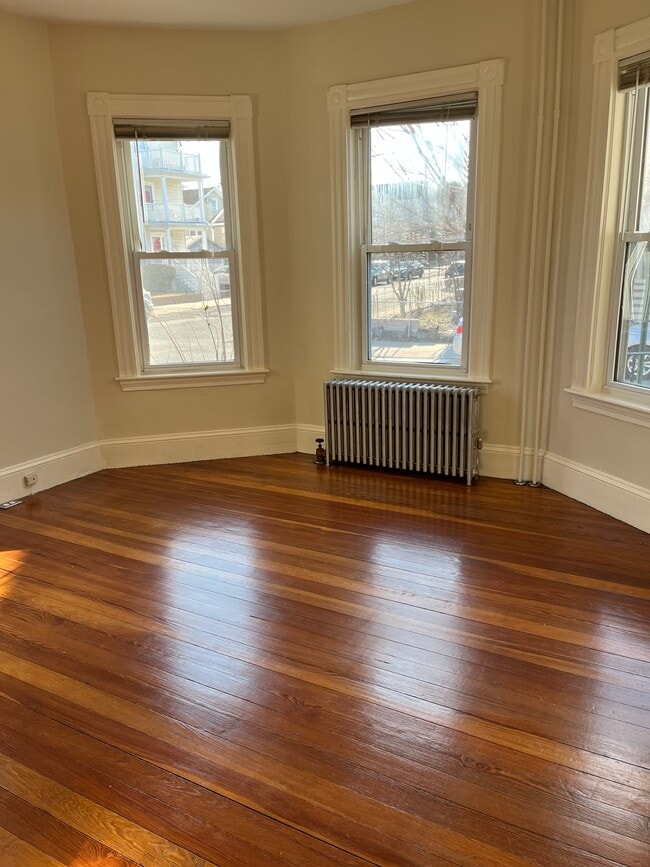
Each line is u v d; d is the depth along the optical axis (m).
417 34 3.59
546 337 3.63
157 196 4.12
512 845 1.47
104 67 3.83
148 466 4.43
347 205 4.00
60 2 3.42
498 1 3.36
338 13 3.68
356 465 4.33
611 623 2.35
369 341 4.30
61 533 3.32
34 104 3.72
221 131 4.04
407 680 2.06
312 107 3.97
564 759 1.72
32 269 3.79
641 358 3.18
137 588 2.72
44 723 1.92
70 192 3.97
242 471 4.26
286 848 1.49
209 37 3.90
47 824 1.57
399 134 3.85
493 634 2.30
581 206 3.33
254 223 4.19
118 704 2.00
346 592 2.63
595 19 3.10
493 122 3.49
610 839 1.48
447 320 3.99
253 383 4.49
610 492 3.32
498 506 3.52
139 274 4.21
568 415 3.59
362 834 1.51
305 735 1.84
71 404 4.13
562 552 2.93
